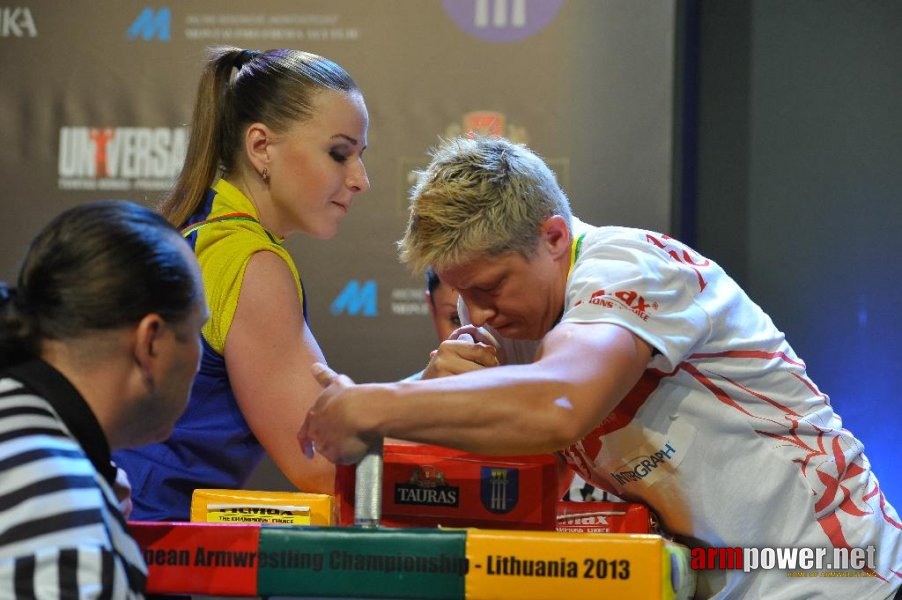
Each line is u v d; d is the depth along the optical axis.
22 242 10.82
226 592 3.95
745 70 11.40
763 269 11.30
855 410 11.05
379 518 4.16
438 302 7.90
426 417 4.07
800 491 5.30
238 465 5.70
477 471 4.57
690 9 11.07
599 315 4.58
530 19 10.42
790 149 11.30
